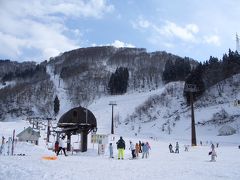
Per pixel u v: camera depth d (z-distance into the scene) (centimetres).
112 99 18462
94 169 1872
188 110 12719
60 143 3077
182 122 11538
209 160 3116
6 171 1517
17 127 9238
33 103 19525
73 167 1911
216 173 1844
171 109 13612
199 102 13100
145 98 16462
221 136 9394
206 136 9525
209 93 13688
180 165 2336
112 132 9975
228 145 7369
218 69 15538
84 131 4047
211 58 16562
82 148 3997
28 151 3064
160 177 1623
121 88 19700
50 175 1484
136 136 9625
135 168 2033
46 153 2997
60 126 4059
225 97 12938
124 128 11900
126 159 3072
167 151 5016
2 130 8350
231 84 13900
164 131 10881
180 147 6372
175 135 10075
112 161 2584
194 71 13900
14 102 19612
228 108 11494
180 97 14600
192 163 2575
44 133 7412
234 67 15050
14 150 3064
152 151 4969
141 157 3516
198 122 10944
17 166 1720
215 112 11362
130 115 13800
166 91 15312
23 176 1407
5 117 18338
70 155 3278
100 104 17662
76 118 3953
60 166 1917
